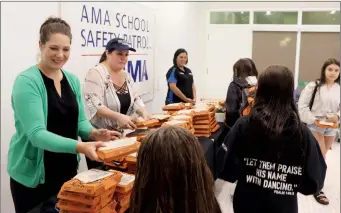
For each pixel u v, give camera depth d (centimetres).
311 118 322
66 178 157
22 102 134
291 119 139
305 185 148
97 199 111
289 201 145
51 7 239
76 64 271
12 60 208
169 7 509
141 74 419
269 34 665
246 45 679
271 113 139
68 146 129
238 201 154
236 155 151
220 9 675
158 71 489
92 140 170
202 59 696
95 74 221
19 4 210
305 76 659
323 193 340
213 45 698
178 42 551
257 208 149
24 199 150
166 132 81
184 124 214
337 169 429
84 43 281
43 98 142
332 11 624
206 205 78
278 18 656
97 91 219
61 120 151
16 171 148
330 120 318
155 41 466
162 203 75
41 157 145
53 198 134
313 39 643
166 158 76
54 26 140
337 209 318
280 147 139
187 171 76
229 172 155
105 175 122
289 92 139
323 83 324
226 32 686
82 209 110
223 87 703
